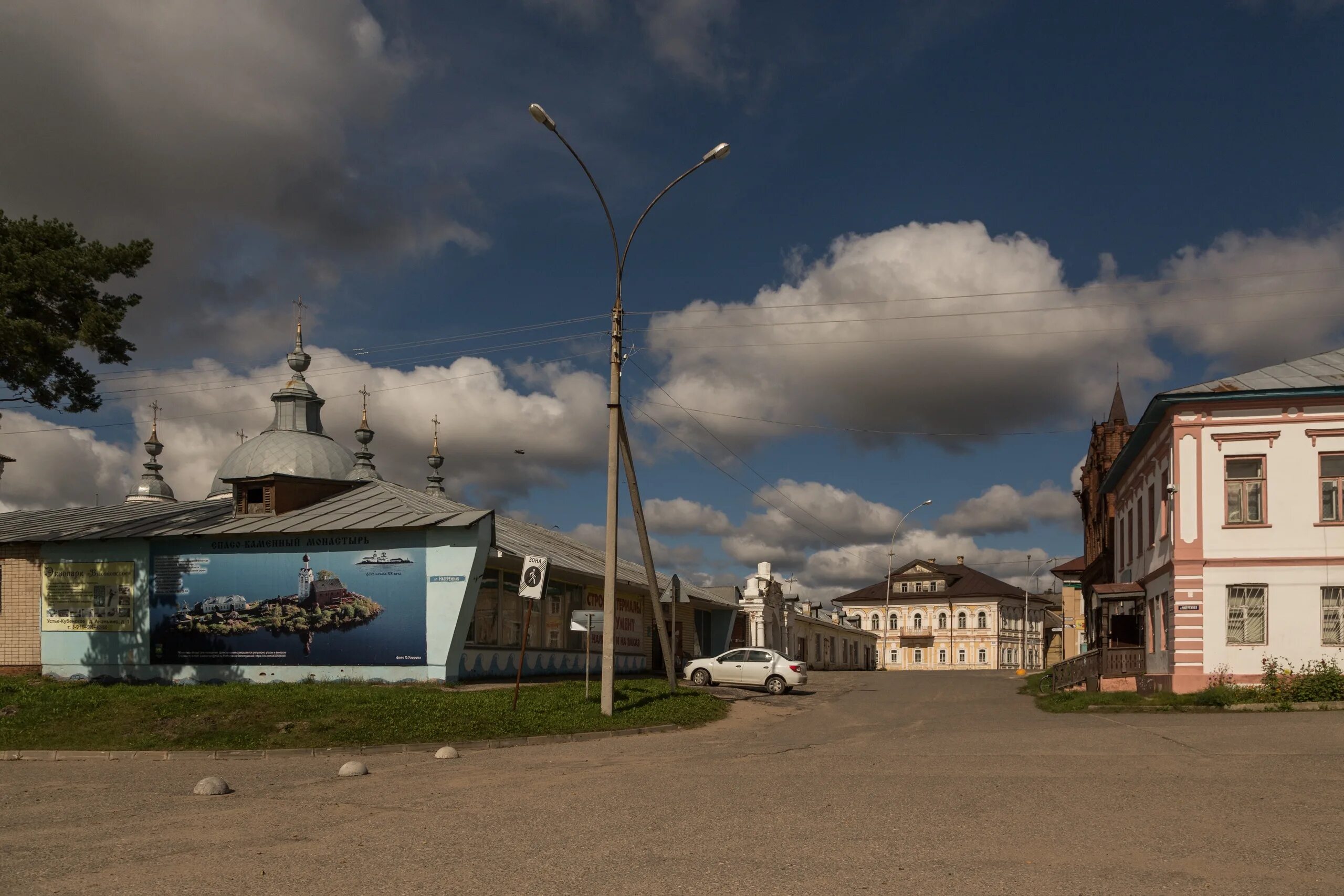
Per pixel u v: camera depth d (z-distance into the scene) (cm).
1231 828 798
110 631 2638
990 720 2117
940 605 10806
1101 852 720
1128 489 3544
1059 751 1412
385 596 2406
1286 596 2444
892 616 11038
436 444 4691
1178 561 2516
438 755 1464
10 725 1694
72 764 1446
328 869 692
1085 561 5516
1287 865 679
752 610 5403
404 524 2392
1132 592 3042
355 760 1464
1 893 635
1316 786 1010
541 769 1277
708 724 2136
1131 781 1065
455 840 786
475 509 2778
